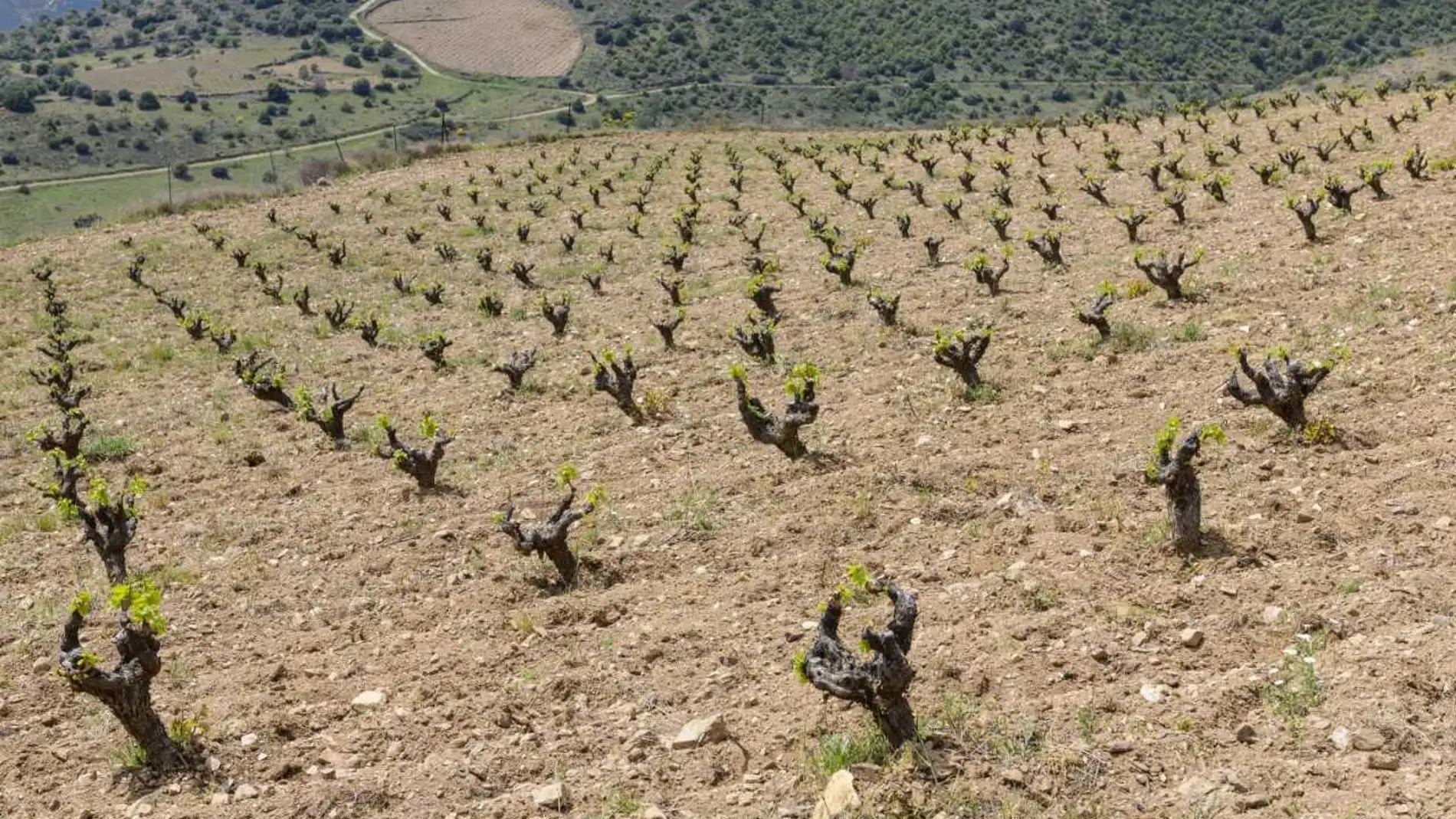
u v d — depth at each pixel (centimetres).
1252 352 1398
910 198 4041
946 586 877
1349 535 841
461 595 1025
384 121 18150
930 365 1630
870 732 655
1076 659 709
